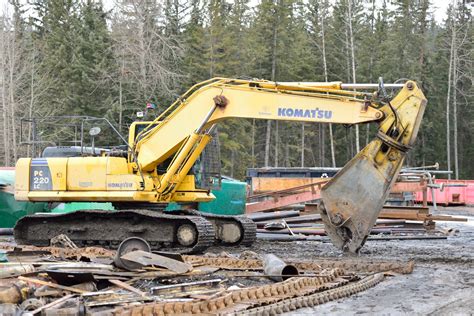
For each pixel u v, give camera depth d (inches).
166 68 2630.4
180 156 845.2
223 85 818.8
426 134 3430.1
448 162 3134.8
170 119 852.0
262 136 3176.7
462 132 3604.8
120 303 482.0
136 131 886.4
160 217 840.9
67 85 2598.4
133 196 853.8
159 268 603.2
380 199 708.0
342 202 718.5
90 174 871.7
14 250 753.0
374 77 3270.2
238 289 539.8
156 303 478.9
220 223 938.7
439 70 3499.0
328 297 539.5
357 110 738.2
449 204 2198.6
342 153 3435.0
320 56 3405.5
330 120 754.8
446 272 681.6
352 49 2979.8
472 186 2177.7
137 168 864.9
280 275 612.1
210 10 2760.8
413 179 1368.1
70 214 883.4
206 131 848.3
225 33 2787.9
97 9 2962.6
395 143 707.4
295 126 3225.9
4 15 2815.0
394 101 717.9
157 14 2512.3
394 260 776.3
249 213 1219.2
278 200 1210.0
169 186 859.4
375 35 3334.2
